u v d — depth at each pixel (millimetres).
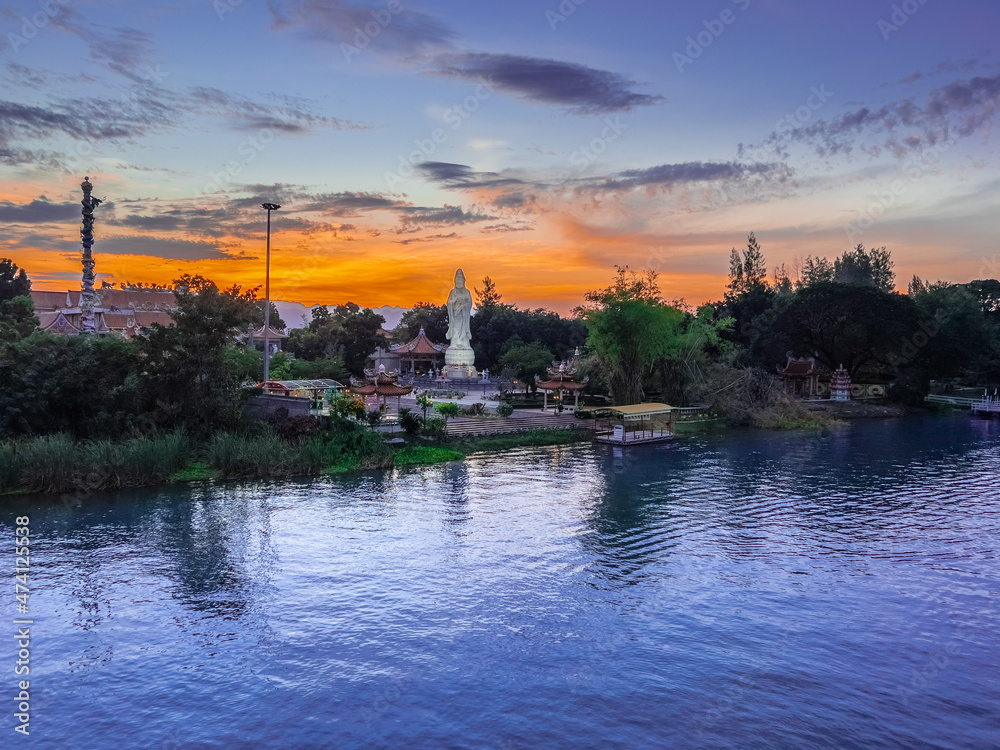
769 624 24234
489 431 63469
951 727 18109
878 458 57062
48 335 50406
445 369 100938
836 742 17375
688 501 41375
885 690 19922
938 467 53094
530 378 93438
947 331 98000
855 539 33875
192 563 29797
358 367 115750
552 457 56438
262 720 18359
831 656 21938
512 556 31047
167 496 41250
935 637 23297
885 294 95500
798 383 101625
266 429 51969
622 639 23047
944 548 32469
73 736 17672
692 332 85062
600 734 17703
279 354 92000
